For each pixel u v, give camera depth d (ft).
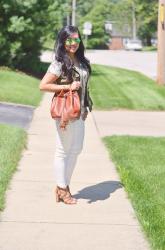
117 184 25.63
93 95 61.57
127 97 60.95
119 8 316.60
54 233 19.27
